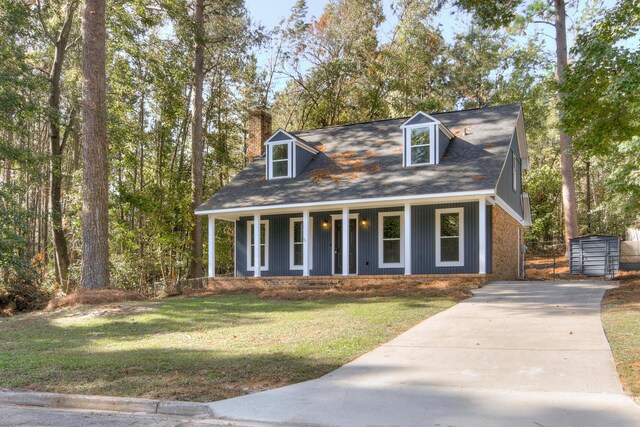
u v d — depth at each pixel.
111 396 6.05
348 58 33.53
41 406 6.17
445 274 16.80
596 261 21.11
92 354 8.63
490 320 10.04
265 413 5.38
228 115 32.22
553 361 6.88
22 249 19.53
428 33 35.22
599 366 6.54
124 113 25.56
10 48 20.03
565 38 25.86
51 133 23.56
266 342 8.84
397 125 22.23
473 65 36.81
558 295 13.22
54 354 8.76
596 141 13.34
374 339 8.71
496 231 18.45
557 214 40.03
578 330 8.70
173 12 23.47
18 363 7.91
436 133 18.38
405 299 13.48
